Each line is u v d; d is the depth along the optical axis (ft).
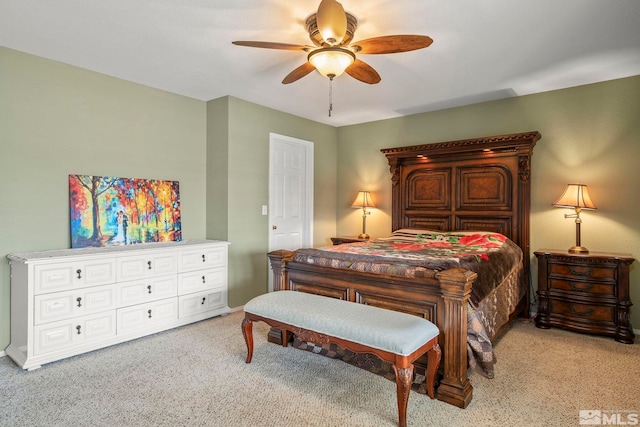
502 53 9.14
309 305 7.68
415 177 14.80
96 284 9.10
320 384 7.57
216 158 13.00
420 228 14.66
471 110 13.64
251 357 8.59
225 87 11.82
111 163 10.81
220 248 12.07
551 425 6.14
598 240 11.28
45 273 8.27
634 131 10.69
